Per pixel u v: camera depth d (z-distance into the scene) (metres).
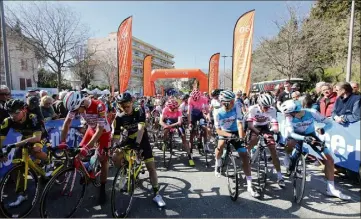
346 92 3.76
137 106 3.22
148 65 12.98
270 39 19.20
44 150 4.00
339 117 3.75
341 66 16.88
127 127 3.12
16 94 11.27
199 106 5.42
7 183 2.64
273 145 3.53
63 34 15.49
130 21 7.61
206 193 3.44
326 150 3.23
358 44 15.86
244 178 3.99
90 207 3.00
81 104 3.04
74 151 2.75
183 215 2.82
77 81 27.17
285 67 17.78
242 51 6.68
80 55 17.12
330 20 19.03
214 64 12.37
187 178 4.06
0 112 3.62
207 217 2.77
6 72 8.95
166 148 4.79
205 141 5.17
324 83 4.80
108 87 34.31
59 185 2.68
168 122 4.93
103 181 3.15
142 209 2.97
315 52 18.39
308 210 2.89
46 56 15.19
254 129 3.75
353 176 3.78
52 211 2.63
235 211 2.90
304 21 17.89
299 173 3.15
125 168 2.87
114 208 2.65
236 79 6.81
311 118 3.36
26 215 2.78
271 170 4.22
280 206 3.01
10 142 3.47
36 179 2.95
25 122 3.05
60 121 4.86
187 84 50.94
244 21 6.62
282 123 5.70
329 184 3.25
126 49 7.68
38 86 26.16
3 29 8.80
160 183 3.83
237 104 3.56
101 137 3.19
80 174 2.89
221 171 4.11
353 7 10.13
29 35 14.52
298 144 3.35
